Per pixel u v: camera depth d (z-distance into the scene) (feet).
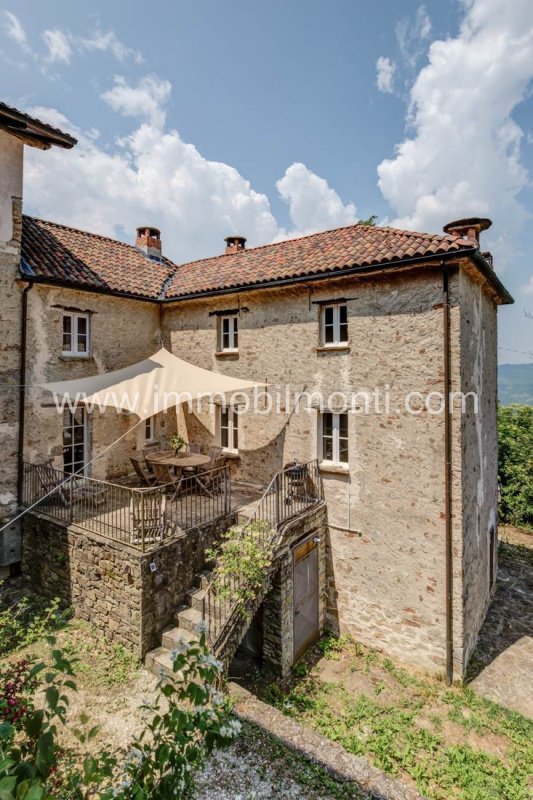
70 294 40.45
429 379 32.19
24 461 36.06
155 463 37.37
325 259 37.63
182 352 48.65
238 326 43.80
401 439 33.53
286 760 18.94
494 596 43.98
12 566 34.81
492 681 31.19
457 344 31.19
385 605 34.40
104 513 33.88
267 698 28.60
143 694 22.95
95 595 28.45
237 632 26.05
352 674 31.91
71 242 48.03
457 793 21.47
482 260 31.65
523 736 25.89
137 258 54.65
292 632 32.12
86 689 23.16
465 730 26.22
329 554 37.42
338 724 26.22
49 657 25.38
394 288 33.78
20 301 36.17
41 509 34.40
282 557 30.76
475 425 36.06
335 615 37.17
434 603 31.94
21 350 36.11
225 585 26.27
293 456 39.88
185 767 11.68
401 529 33.55
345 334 37.47
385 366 34.27
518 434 64.28
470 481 34.04
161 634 26.30
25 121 33.01
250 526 29.58
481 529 38.09
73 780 11.28
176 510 34.04
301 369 39.24
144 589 25.50
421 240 32.83
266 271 41.32
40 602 31.68
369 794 17.53
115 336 45.11
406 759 23.49
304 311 38.99
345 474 36.37
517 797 21.24
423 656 32.35
